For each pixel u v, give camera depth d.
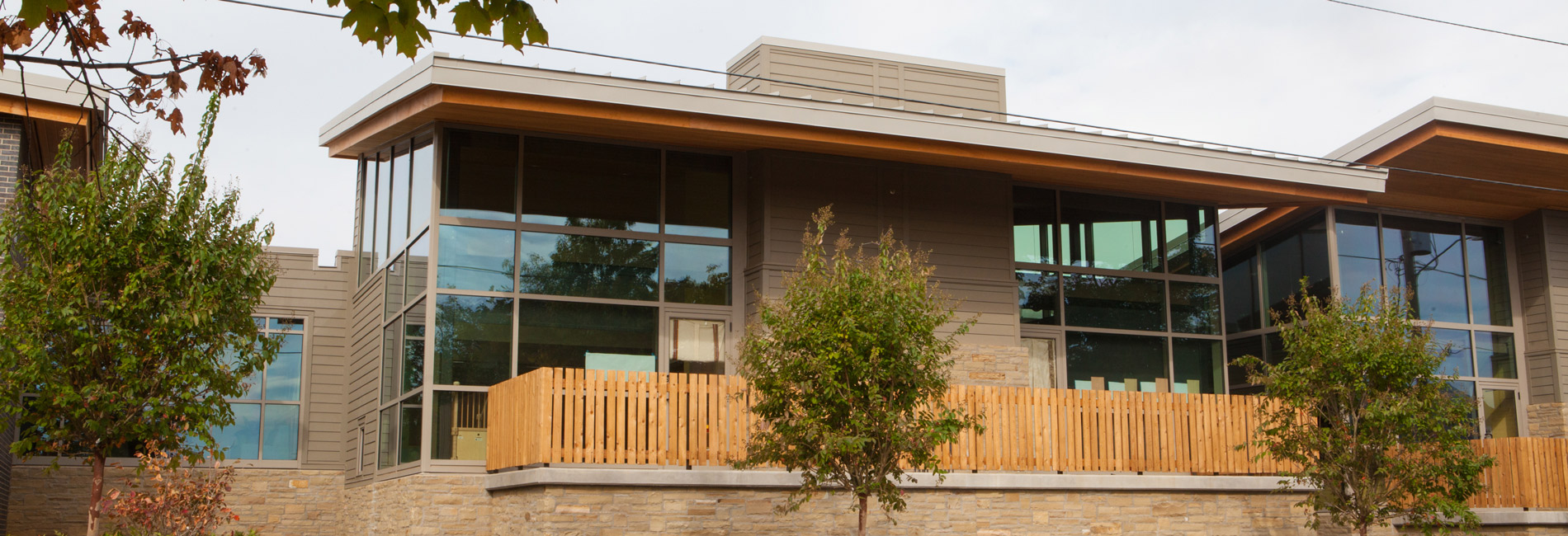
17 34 5.74
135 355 10.98
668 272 16.59
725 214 17.08
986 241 17.89
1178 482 15.07
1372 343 14.44
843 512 13.48
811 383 11.52
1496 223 21.84
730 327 16.75
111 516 12.31
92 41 6.18
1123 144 17.42
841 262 11.87
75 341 11.05
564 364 15.79
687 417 13.27
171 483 12.41
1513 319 21.48
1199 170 17.91
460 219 15.58
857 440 11.00
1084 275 18.92
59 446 11.19
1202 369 19.47
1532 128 18.41
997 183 18.16
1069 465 14.76
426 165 15.98
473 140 15.90
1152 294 19.33
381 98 15.78
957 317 17.44
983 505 14.16
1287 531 15.69
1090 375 18.67
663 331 16.38
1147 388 18.97
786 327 11.56
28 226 11.02
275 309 18.78
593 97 14.85
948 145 16.66
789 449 11.77
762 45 18.17
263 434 18.41
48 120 14.39
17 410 10.87
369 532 16.66
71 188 11.10
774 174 16.86
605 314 16.16
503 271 15.72
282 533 18.19
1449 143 18.44
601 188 16.47
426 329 15.19
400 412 15.77
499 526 13.99
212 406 11.66
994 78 19.48
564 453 12.67
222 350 11.88
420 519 14.67
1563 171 19.44
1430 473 14.26
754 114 15.52
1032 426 14.73
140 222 11.29
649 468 13.23
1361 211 20.58
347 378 18.97
